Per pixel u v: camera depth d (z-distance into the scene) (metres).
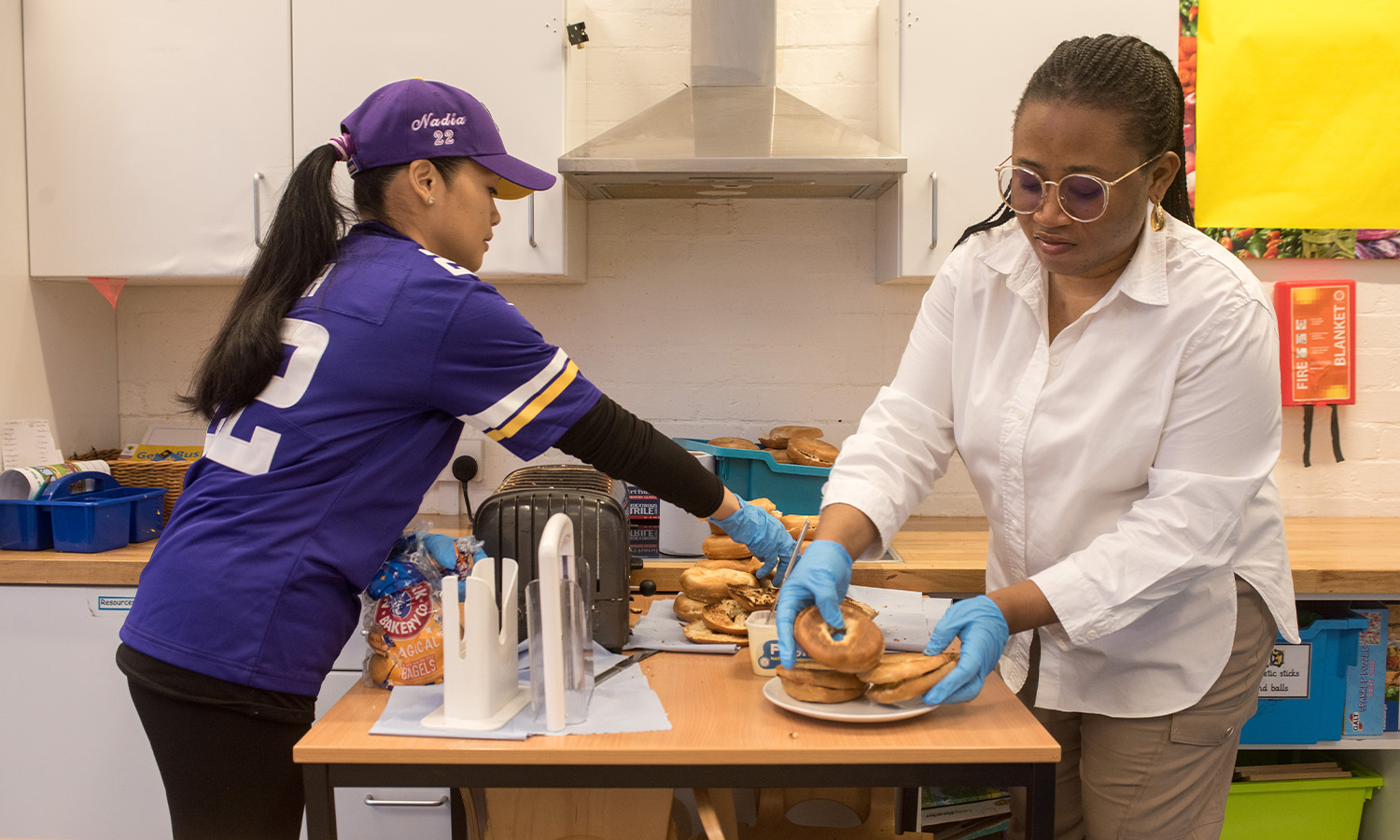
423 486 1.32
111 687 1.88
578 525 1.43
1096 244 1.11
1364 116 2.31
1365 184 2.33
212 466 1.26
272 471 1.22
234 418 1.26
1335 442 2.41
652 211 2.43
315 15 2.07
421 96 1.31
